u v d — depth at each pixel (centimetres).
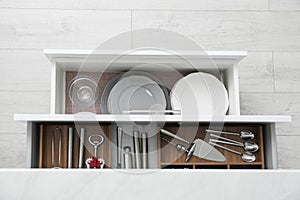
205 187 159
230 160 195
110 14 239
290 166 231
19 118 177
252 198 160
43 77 232
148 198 159
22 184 158
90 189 158
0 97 229
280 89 237
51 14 238
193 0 243
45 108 230
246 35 240
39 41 235
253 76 237
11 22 236
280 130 233
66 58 190
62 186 158
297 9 243
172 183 159
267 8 243
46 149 193
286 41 241
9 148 226
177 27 240
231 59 195
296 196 161
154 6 241
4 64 232
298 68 239
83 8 239
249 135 197
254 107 235
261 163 194
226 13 242
